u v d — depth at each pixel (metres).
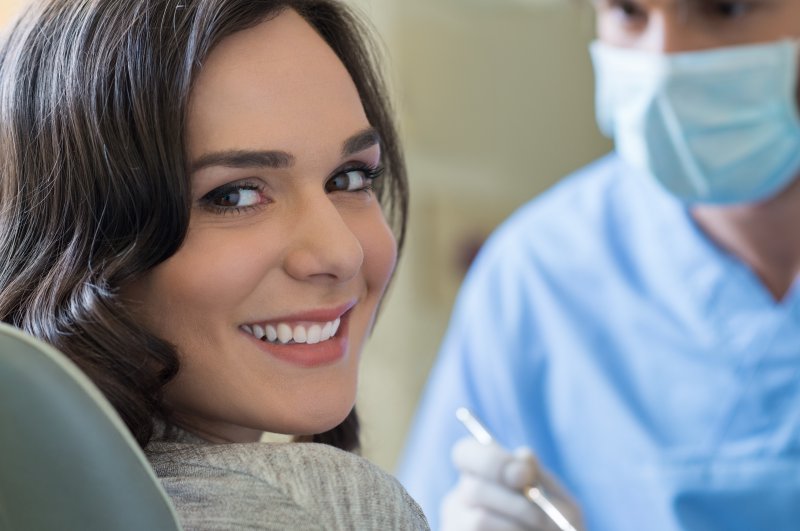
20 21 0.90
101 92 0.84
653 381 1.73
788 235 1.66
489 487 1.58
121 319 0.83
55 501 0.64
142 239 0.83
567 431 1.79
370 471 0.80
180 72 0.82
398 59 2.58
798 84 1.63
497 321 1.87
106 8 0.86
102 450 0.63
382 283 0.95
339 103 0.89
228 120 0.84
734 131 1.62
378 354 2.69
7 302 0.87
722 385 1.68
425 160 2.66
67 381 0.62
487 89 2.73
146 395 0.84
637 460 1.72
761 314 1.68
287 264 0.85
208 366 0.86
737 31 1.59
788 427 1.64
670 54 1.61
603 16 1.72
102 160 0.84
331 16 1.04
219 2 0.84
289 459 0.78
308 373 0.88
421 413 1.95
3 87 0.89
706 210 1.73
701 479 1.67
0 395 0.61
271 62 0.86
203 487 0.76
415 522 0.80
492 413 1.86
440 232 2.70
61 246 0.86
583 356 1.79
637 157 1.71
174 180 0.83
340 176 0.93
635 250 1.81
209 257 0.84
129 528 0.64
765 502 1.63
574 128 2.86
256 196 0.86
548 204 1.96
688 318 1.72
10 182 0.89
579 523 1.59
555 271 1.85
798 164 1.64
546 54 2.80
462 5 2.66
